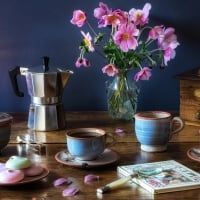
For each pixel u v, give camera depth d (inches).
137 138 52.0
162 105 72.9
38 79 58.8
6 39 70.5
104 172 44.0
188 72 63.4
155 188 38.4
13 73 62.3
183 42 71.7
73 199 37.7
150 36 63.1
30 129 60.6
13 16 69.9
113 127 61.2
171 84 72.4
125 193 38.7
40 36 70.7
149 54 64.1
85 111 72.2
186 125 61.7
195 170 44.1
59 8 70.0
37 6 69.8
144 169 43.4
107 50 62.7
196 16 71.0
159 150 50.3
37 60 71.3
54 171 44.3
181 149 51.3
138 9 69.5
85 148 44.6
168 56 63.1
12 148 51.7
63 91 68.3
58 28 70.5
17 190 39.7
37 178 40.8
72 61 71.6
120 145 52.8
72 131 47.4
